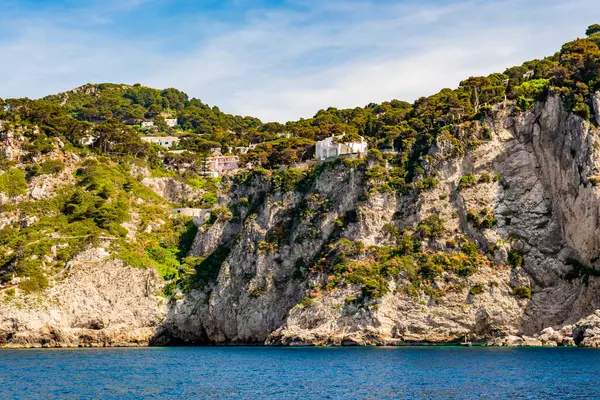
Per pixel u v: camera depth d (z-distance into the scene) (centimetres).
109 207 16650
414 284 13025
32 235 15562
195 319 15250
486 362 9788
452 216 13738
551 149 13450
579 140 12825
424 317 12712
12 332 14025
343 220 14425
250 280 14800
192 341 15462
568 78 14150
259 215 15525
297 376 8838
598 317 11588
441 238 13475
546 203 13388
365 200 14250
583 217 12481
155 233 17050
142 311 15138
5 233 15600
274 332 14162
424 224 13712
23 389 7894
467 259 13112
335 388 7719
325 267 13938
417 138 15112
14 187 16712
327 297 13350
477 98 16625
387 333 12762
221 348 14175
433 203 13912
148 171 19875
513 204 13525
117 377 8944
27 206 16450
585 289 12238
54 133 18725
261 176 16475
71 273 14850
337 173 14912
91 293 14775
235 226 16438
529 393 7081
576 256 12719
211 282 15562
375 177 14462
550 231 13138
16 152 17512
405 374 8712
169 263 16338
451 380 8094
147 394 7494
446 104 16938
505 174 13800
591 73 13912
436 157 14238
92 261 15162
